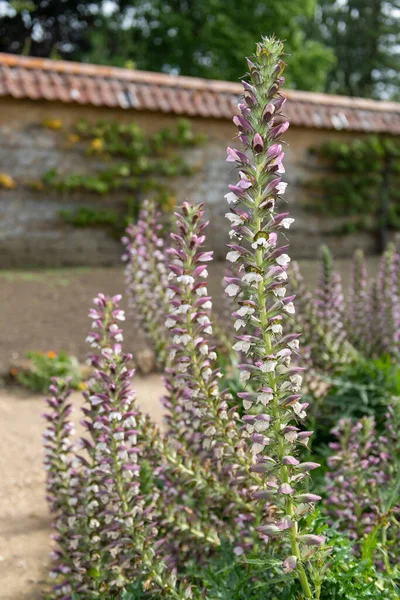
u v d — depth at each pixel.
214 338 4.54
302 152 13.66
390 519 2.83
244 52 22.30
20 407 6.19
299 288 4.45
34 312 9.01
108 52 21.78
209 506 2.97
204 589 2.57
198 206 2.59
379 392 4.22
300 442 2.06
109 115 12.07
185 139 12.47
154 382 6.73
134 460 2.64
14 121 11.52
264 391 1.99
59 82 11.70
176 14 23.12
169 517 2.88
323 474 3.76
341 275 11.59
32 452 5.13
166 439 3.03
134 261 4.27
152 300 4.21
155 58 24.02
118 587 2.78
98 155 12.04
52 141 11.77
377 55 36.50
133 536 2.61
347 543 2.60
